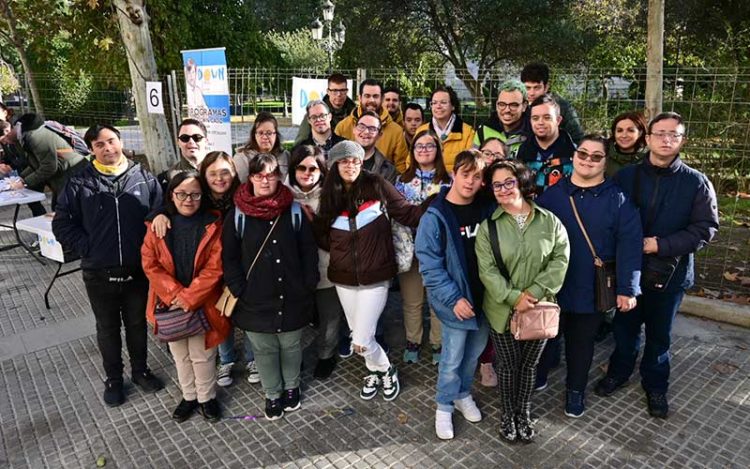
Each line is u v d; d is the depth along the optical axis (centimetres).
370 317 306
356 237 298
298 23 2772
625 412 308
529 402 281
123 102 1061
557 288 255
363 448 283
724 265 483
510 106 351
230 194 308
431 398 328
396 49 1520
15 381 359
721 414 304
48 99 1105
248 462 275
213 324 301
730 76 500
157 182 332
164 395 337
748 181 597
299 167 316
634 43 1193
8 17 986
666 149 270
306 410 318
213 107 610
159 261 294
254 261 287
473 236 274
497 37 1389
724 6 946
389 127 453
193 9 1102
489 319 269
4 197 546
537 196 316
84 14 964
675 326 411
